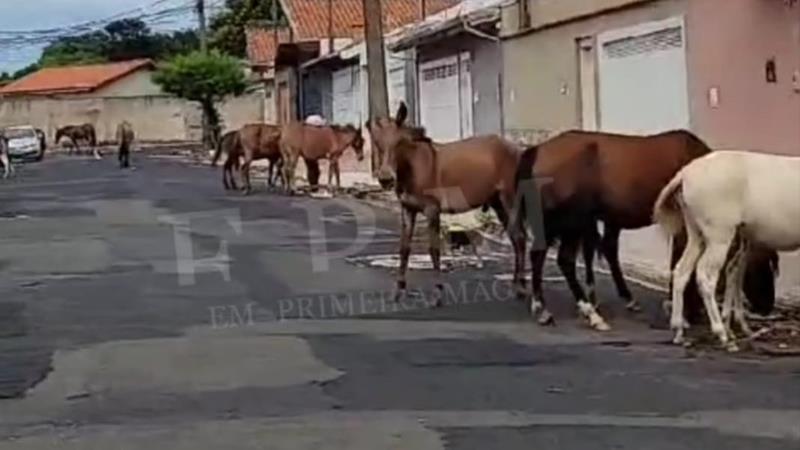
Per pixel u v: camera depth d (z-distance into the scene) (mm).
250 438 9125
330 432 9219
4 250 22812
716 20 20234
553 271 17859
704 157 12508
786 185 12055
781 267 16578
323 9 58625
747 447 8641
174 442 9086
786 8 18375
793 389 10461
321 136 35719
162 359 12250
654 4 22297
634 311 14539
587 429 9156
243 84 73250
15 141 64812
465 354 12203
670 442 8773
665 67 22172
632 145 13508
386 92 31672
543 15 27016
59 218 29625
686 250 12578
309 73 57156
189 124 88375
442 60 36500
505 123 30047
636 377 11016
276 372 11500
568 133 13797
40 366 12094
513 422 9414
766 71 18922
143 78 92125
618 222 13703
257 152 36938
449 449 8664
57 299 16594
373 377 11188
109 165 58250
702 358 11859
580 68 25641
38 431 9562
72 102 90562
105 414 10062
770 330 13102
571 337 13055
